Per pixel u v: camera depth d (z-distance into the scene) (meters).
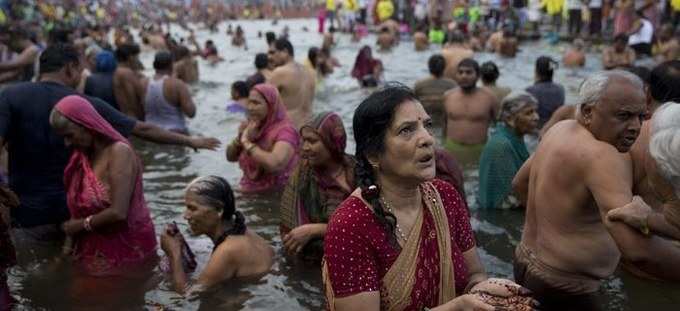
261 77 9.47
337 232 2.14
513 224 4.82
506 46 17.50
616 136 2.75
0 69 9.30
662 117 2.39
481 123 7.36
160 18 54.12
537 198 3.16
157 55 7.94
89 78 7.88
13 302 3.74
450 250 2.25
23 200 4.70
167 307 3.64
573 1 20.25
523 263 3.31
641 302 3.40
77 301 3.76
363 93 11.49
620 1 17.44
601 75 2.83
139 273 4.12
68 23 26.98
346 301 2.12
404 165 2.11
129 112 7.93
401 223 2.19
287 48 8.62
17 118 4.58
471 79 7.30
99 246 4.27
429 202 2.26
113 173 4.12
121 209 4.12
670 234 2.46
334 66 15.62
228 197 3.93
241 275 3.91
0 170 5.44
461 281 2.30
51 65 4.68
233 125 8.74
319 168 4.18
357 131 2.20
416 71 15.48
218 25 46.94
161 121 7.91
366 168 2.21
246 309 3.59
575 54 14.52
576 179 2.86
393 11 31.14
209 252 4.44
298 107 7.89
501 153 5.12
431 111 9.23
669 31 14.74
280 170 5.50
